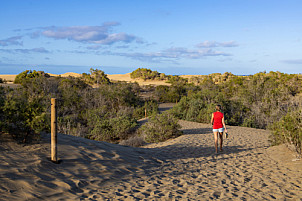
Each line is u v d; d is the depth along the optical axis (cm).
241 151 841
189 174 565
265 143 1002
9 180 390
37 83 2862
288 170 584
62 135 745
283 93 2539
